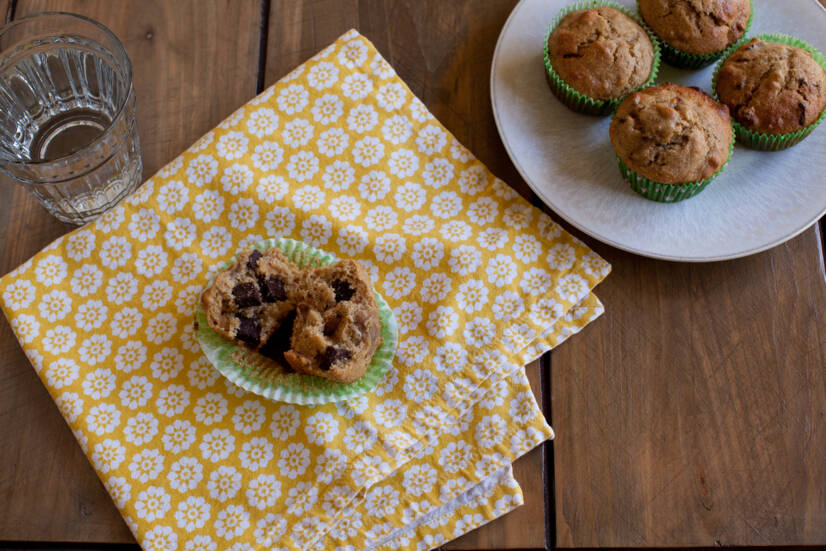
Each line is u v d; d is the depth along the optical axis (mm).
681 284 626
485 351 607
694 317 619
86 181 633
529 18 667
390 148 651
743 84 629
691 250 613
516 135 642
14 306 615
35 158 654
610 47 633
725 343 614
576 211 623
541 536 583
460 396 600
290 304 595
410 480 590
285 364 596
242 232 636
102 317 618
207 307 588
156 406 602
